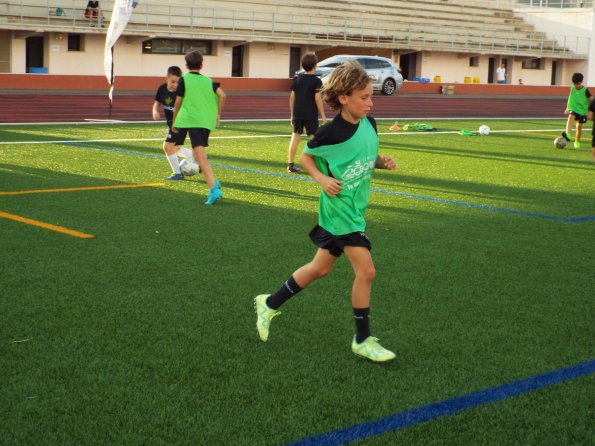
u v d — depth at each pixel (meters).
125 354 4.62
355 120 4.42
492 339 5.06
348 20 47.44
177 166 11.19
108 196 9.78
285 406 3.99
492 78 54.25
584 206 10.25
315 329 5.17
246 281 6.21
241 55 44.06
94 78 35.78
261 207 9.34
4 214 8.52
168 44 41.09
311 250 7.27
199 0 42.12
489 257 7.26
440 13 53.09
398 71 40.72
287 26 44.69
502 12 57.16
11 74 33.44
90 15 37.41
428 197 10.57
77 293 5.78
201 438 3.62
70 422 3.75
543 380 4.41
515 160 15.28
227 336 4.99
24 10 36.03
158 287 5.98
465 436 3.71
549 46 55.78
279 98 35.06
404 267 6.80
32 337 4.85
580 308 5.78
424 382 4.34
